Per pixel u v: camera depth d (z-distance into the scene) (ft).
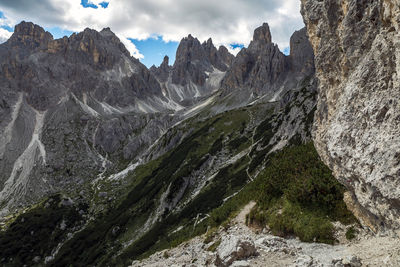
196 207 323.16
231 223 101.14
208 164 465.06
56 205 526.98
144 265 98.58
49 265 369.09
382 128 54.95
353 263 48.49
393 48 54.90
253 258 55.21
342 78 82.43
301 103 412.77
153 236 313.73
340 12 83.25
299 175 100.37
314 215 76.89
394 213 51.62
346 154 66.39
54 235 445.78
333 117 81.71
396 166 49.24
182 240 132.77
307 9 108.37
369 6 67.15
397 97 51.96
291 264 50.96
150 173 572.92
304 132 313.32
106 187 598.34
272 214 87.92
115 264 287.07
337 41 86.12
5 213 609.42
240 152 451.53
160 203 414.00
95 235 415.03
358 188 64.28
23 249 414.41
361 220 67.87
